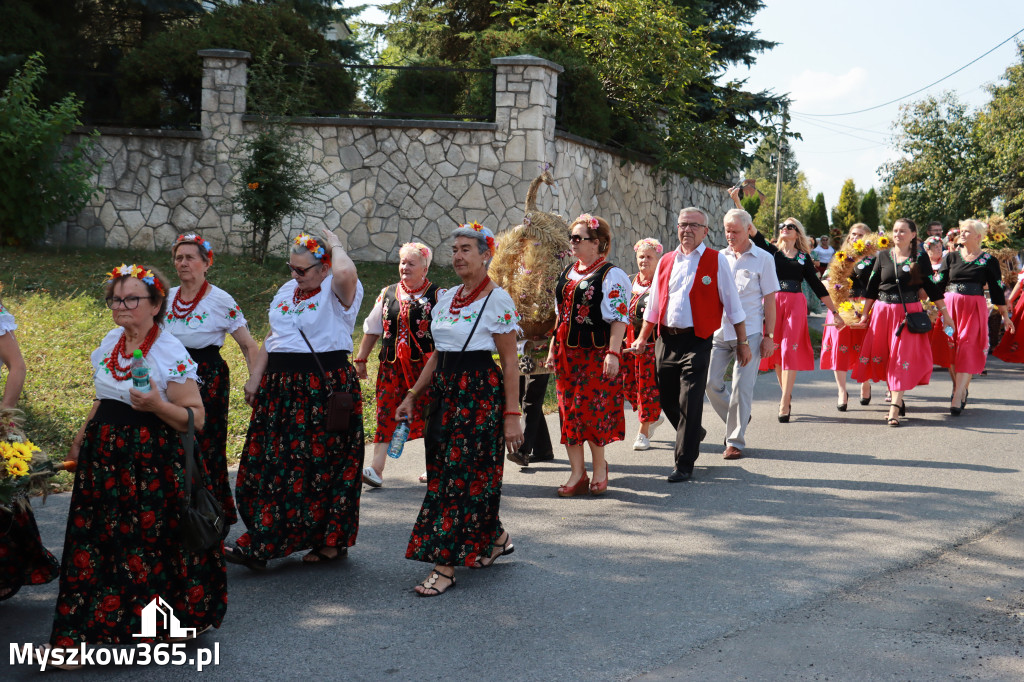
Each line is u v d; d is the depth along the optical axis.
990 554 5.13
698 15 21.73
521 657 3.84
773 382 11.53
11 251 13.00
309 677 3.66
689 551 5.19
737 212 7.41
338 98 15.98
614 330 6.10
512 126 14.48
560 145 15.09
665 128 18.34
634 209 17.77
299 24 16.09
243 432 7.66
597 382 6.25
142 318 3.73
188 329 5.06
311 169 14.69
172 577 3.80
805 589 4.60
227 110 14.62
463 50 20.73
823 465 7.19
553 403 9.50
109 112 15.39
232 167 14.52
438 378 4.76
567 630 4.11
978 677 3.64
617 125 17.44
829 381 11.65
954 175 33.62
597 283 6.14
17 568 4.21
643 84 16.97
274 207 13.47
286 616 4.27
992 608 4.37
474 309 4.71
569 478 6.58
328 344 4.80
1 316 4.21
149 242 14.70
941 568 4.91
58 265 12.59
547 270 6.84
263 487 4.73
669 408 6.99
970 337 9.23
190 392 3.79
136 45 17.03
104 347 3.79
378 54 25.66
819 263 26.66
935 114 33.97
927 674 3.67
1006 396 10.45
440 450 4.68
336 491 4.86
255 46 15.02
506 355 4.70
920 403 10.03
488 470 4.65
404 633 4.08
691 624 4.18
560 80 15.68
